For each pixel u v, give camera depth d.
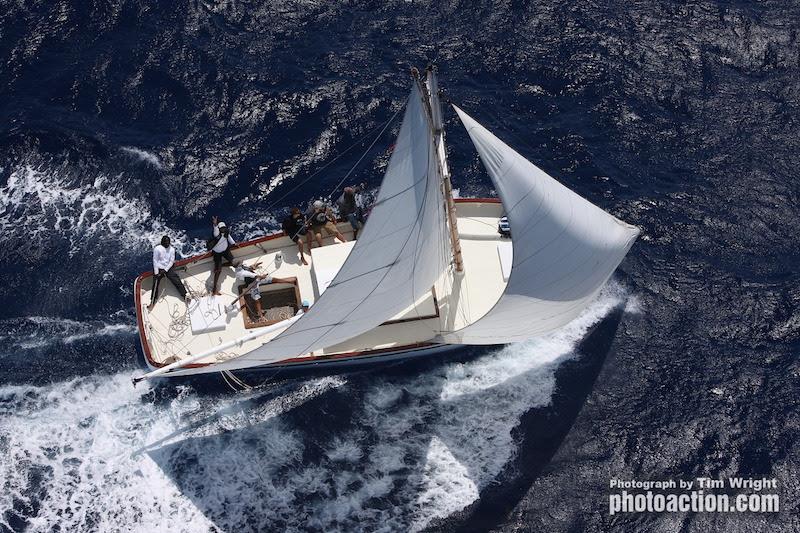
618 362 32.75
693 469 29.83
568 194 28.39
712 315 34.41
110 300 34.44
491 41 45.41
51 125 40.19
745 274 35.91
